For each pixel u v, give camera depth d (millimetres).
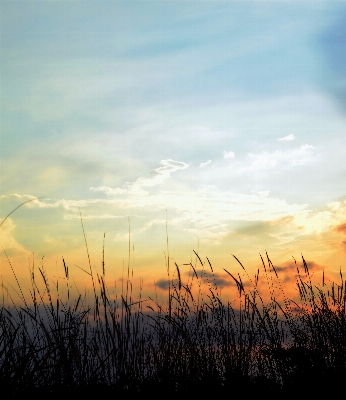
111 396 3189
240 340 3957
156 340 3727
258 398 3451
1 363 2721
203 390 3479
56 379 2932
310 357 3803
